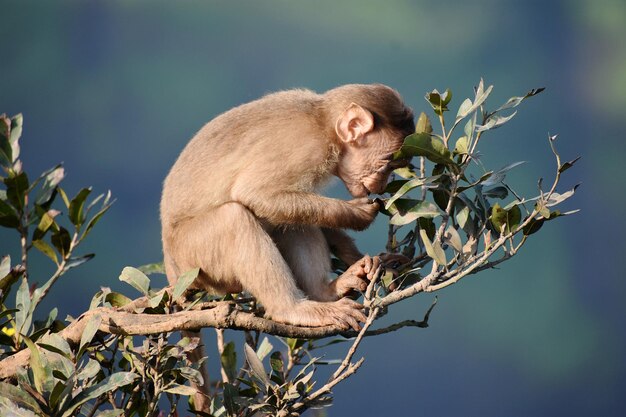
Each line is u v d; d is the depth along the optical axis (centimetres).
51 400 637
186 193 864
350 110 873
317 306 781
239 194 839
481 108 720
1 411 638
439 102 720
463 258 702
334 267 895
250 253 815
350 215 830
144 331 698
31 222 783
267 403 696
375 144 877
